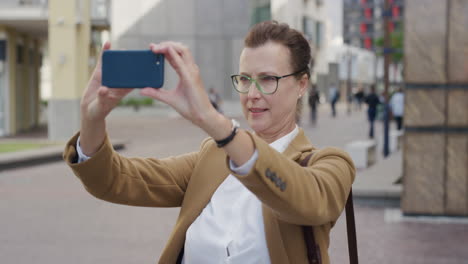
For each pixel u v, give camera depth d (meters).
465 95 7.34
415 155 7.57
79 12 19.84
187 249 1.82
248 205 1.75
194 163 2.00
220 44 37.19
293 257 1.67
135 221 7.64
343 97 74.31
